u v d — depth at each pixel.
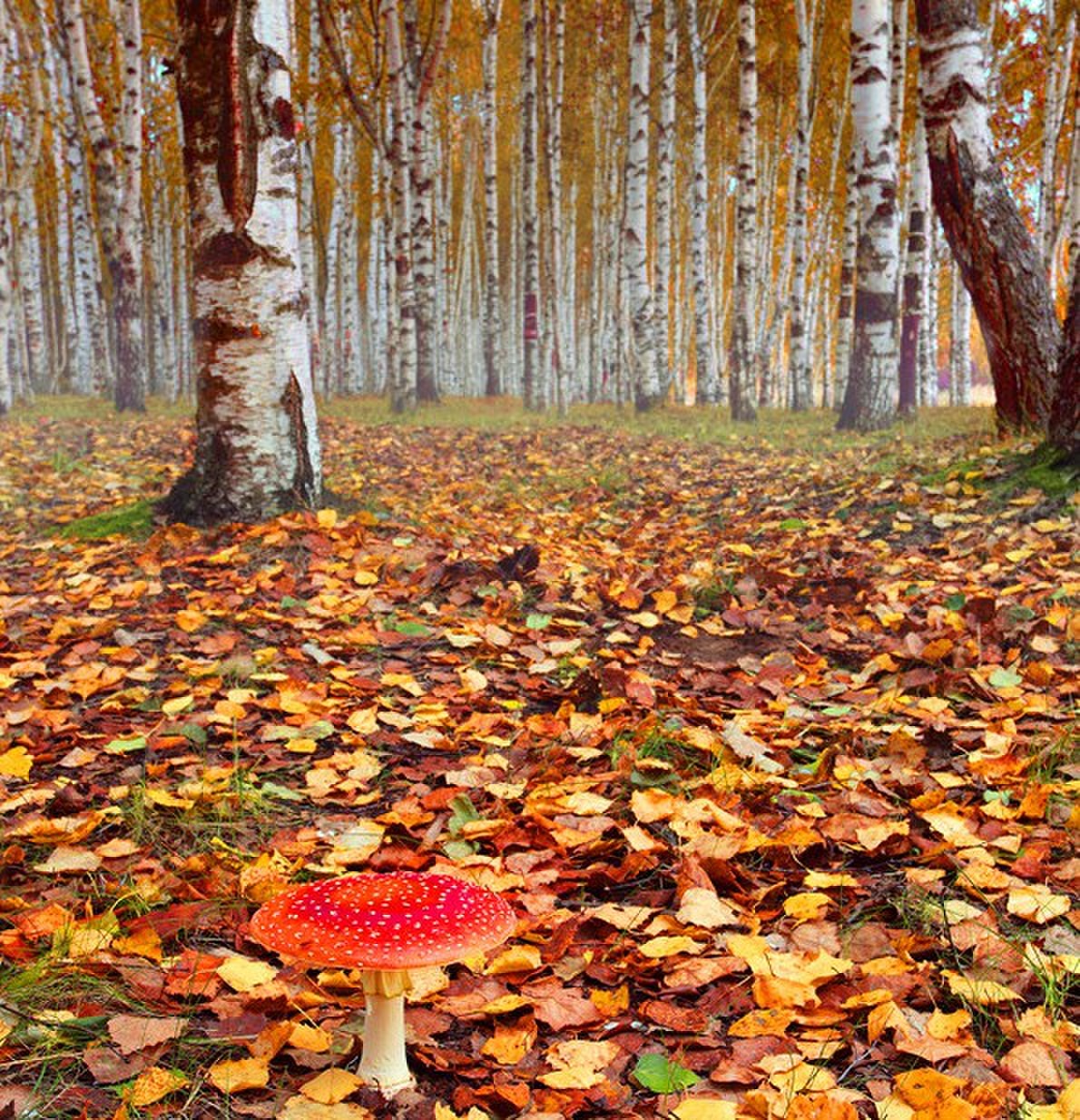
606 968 2.78
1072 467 7.71
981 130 9.46
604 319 41.97
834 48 30.73
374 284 37.62
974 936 2.85
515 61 36.56
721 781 3.89
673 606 6.32
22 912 3.07
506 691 5.18
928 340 32.84
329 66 29.34
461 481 11.69
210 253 7.73
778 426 18.09
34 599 6.59
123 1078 2.35
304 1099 2.23
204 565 7.07
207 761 4.27
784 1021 2.49
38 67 25.41
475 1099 2.29
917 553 7.33
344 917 2.10
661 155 25.30
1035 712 4.50
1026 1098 2.29
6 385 19.02
